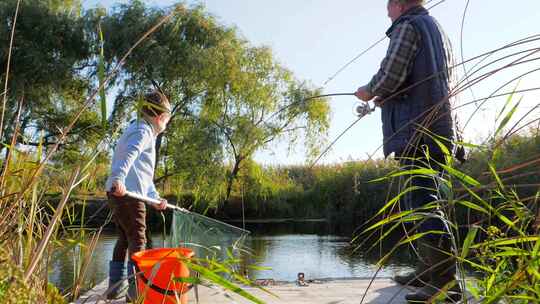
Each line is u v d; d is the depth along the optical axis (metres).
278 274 7.64
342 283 3.11
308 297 2.66
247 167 15.74
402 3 2.54
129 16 16.44
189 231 3.09
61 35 16.81
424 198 2.15
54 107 15.65
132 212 2.79
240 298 2.59
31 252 1.21
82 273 1.52
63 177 1.65
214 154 14.38
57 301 1.25
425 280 2.39
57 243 1.45
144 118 2.97
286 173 17.19
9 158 1.37
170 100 16.02
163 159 16.12
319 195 14.95
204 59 15.78
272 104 16.36
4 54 14.91
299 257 9.28
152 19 16.14
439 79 2.28
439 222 2.04
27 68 15.17
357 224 12.43
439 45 2.35
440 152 2.18
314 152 16.53
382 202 10.16
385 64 2.36
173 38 16.17
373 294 2.69
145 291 1.18
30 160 1.52
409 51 2.33
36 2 16.67
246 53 17.23
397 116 2.36
